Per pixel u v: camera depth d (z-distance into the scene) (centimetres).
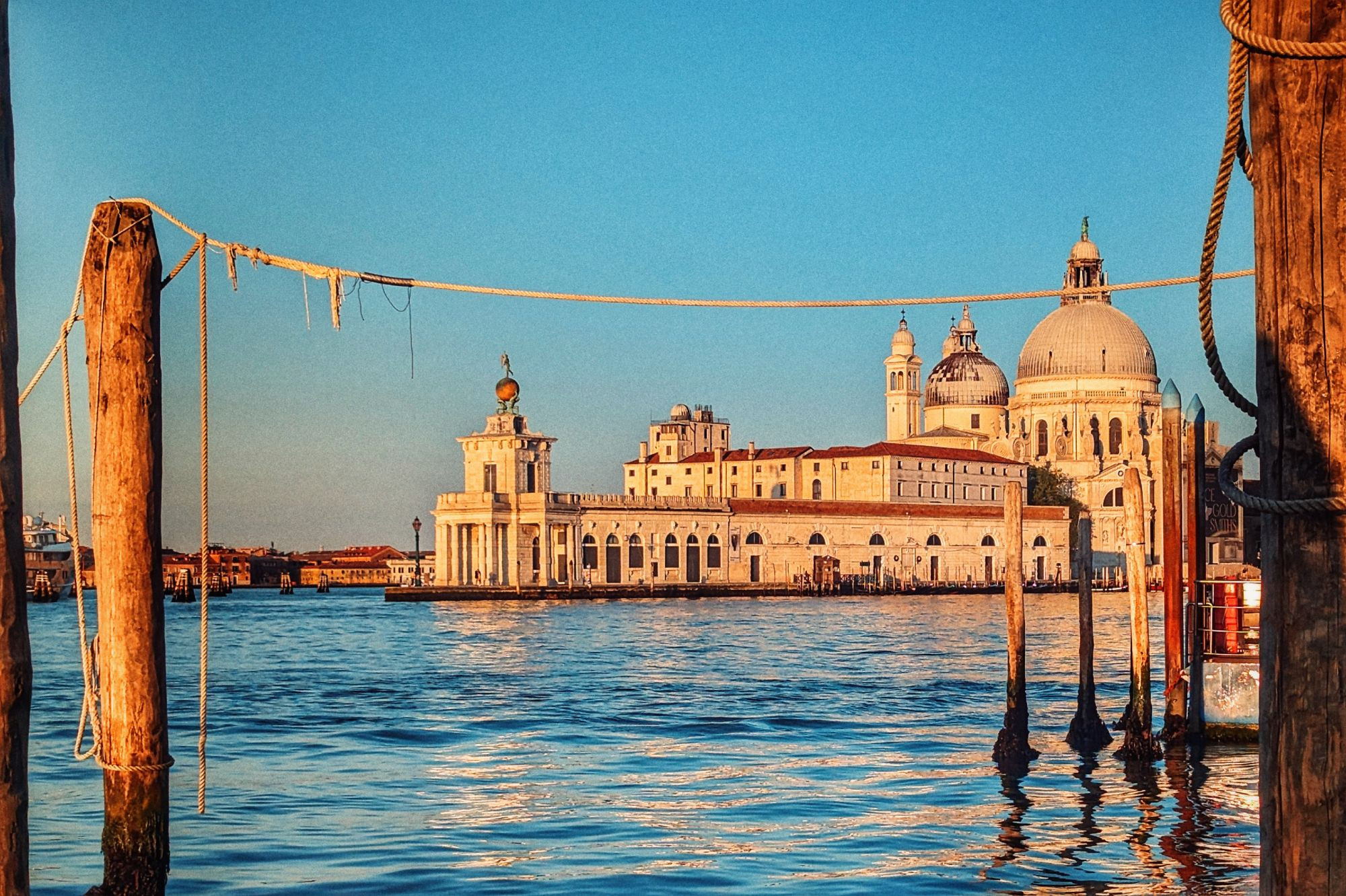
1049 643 10856
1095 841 3462
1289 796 842
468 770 4662
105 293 2048
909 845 3438
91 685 2112
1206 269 983
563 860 3281
